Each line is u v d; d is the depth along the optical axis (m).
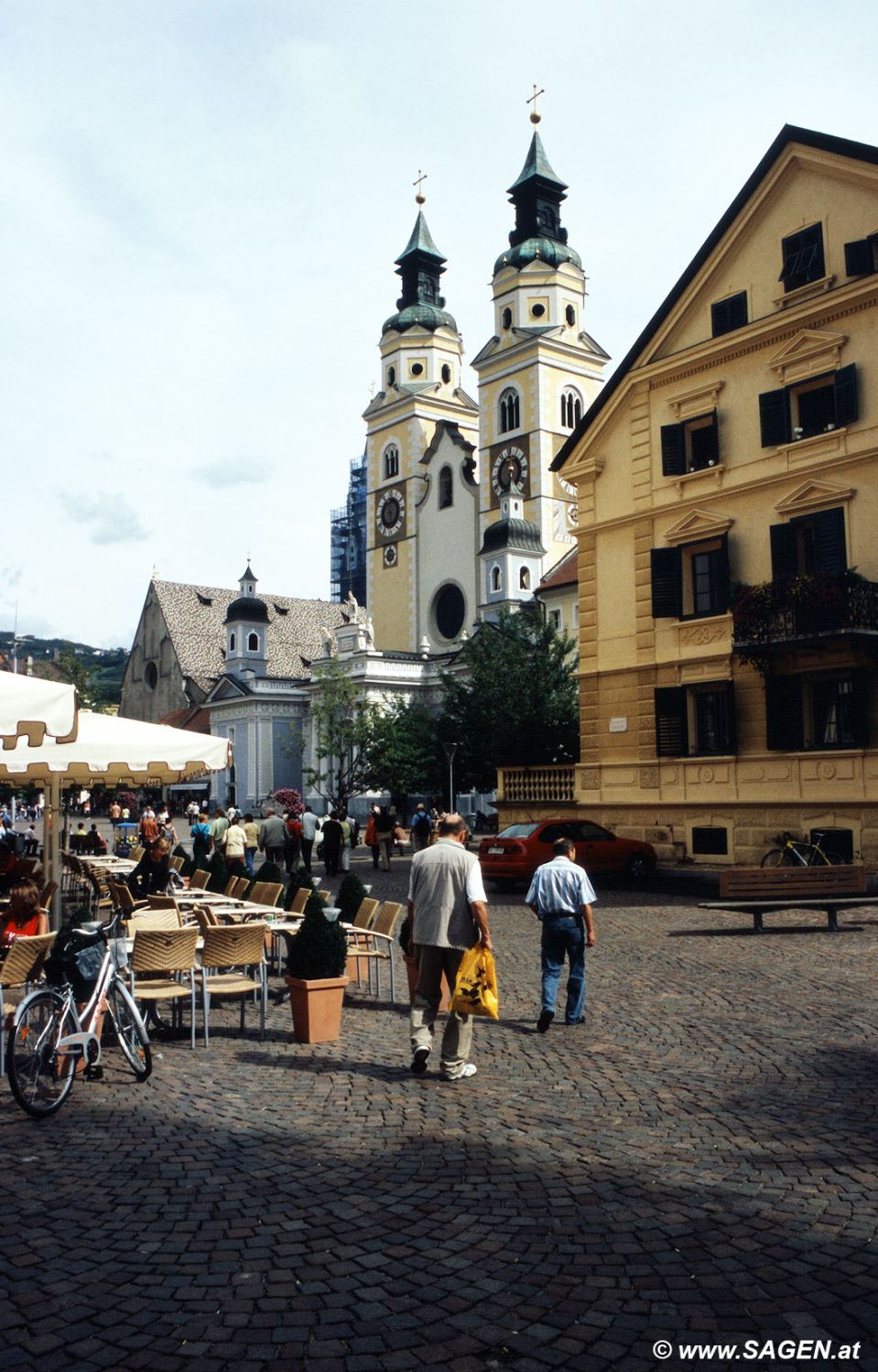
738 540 25.56
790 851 22.61
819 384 24.11
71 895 24.80
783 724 23.97
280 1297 4.73
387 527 79.75
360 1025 10.89
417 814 32.81
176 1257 5.16
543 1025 10.23
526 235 73.94
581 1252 5.16
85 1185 6.14
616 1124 7.20
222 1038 10.35
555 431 69.81
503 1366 4.16
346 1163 6.49
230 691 78.75
